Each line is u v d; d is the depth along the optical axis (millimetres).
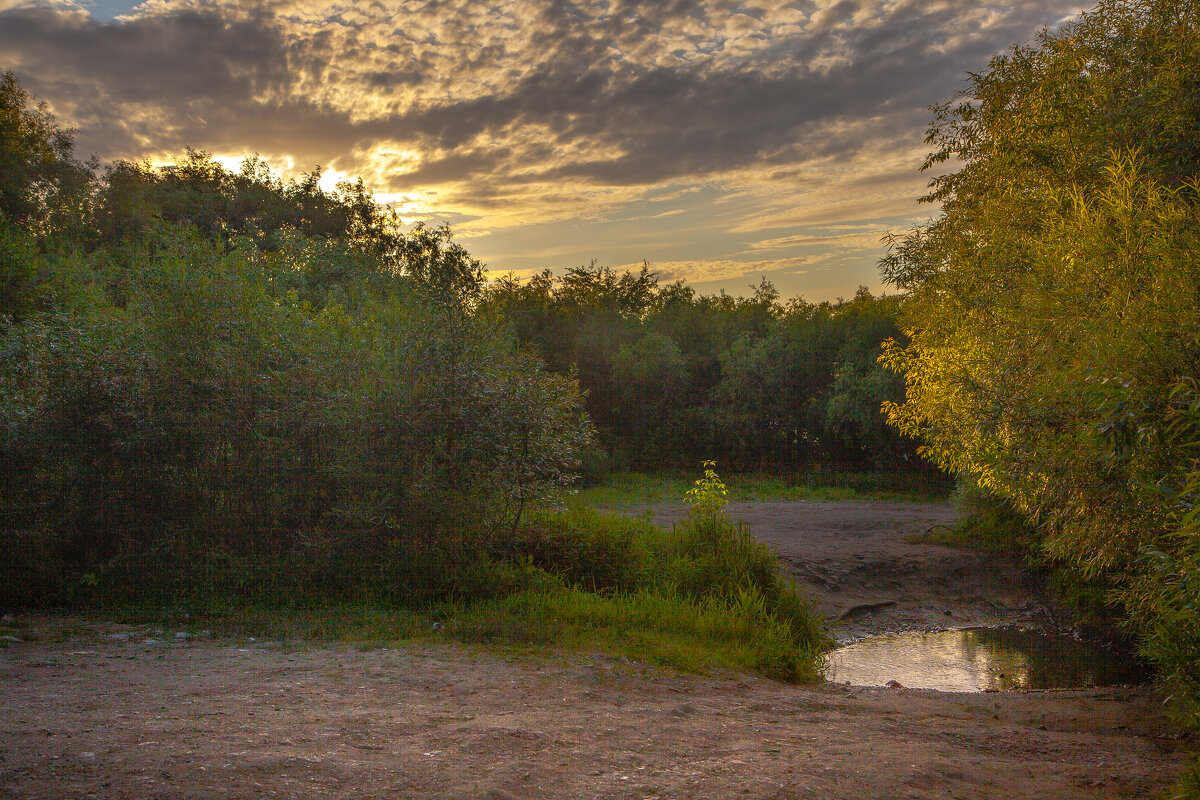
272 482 9109
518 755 3982
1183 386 4609
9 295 13984
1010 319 7879
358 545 9031
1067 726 6074
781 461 32844
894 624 11938
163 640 6641
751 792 3670
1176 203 7242
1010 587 13617
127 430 8812
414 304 10789
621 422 34469
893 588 13508
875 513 19844
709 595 9750
